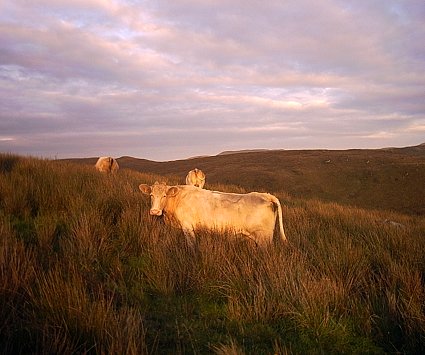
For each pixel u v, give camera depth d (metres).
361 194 41.88
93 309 3.86
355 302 4.84
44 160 13.88
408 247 6.56
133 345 3.35
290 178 46.88
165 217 7.58
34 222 7.22
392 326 4.42
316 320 4.43
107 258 6.05
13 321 3.61
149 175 20.64
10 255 4.73
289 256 5.96
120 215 7.96
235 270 5.45
